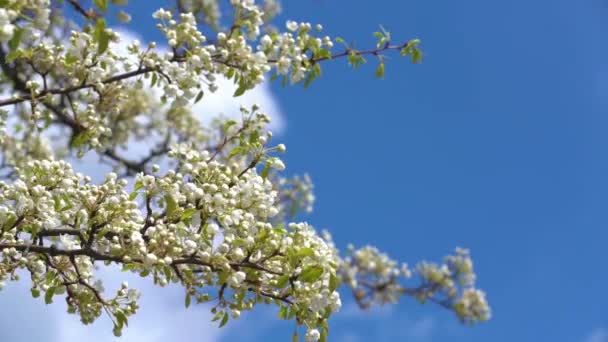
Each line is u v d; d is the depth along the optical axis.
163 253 5.19
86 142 7.09
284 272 5.13
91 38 5.97
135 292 5.70
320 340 5.07
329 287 4.95
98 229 5.45
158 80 6.07
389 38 7.83
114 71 6.29
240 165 6.85
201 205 5.38
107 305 5.64
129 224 5.39
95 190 5.49
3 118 6.45
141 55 6.04
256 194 5.44
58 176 5.71
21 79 8.16
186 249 5.29
